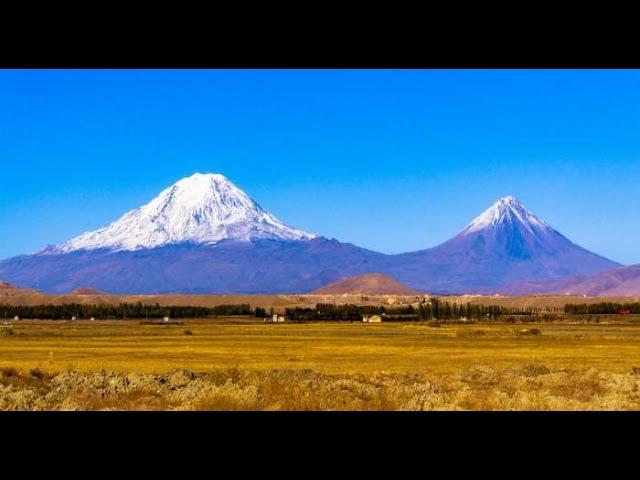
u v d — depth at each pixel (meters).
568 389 41.91
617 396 37.06
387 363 68.38
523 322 190.12
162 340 114.06
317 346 98.25
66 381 45.22
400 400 35.91
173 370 52.50
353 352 85.81
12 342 108.19
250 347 96.56
